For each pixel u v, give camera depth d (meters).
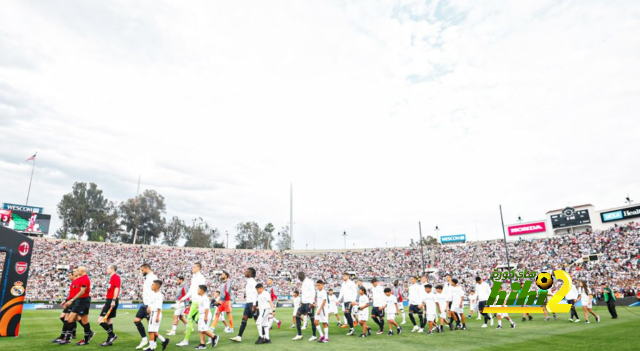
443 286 15.22
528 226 61.81
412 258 61.91
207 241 99.31
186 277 51.12
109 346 10.21
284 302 41.31
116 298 10.37
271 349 10.16
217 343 11.18
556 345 10.40
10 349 9.54
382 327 13.59
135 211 86.69
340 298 16.23
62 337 10.39
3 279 11.73
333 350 10.02
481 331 13.96
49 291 40.34
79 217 81.38
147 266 10.16
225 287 14.26
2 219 47.94
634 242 44.56
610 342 10.58
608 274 39.56
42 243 48.91
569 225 57.22
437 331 14.11
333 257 66.25
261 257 64.88
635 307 25.98
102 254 52.12
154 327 9.52
